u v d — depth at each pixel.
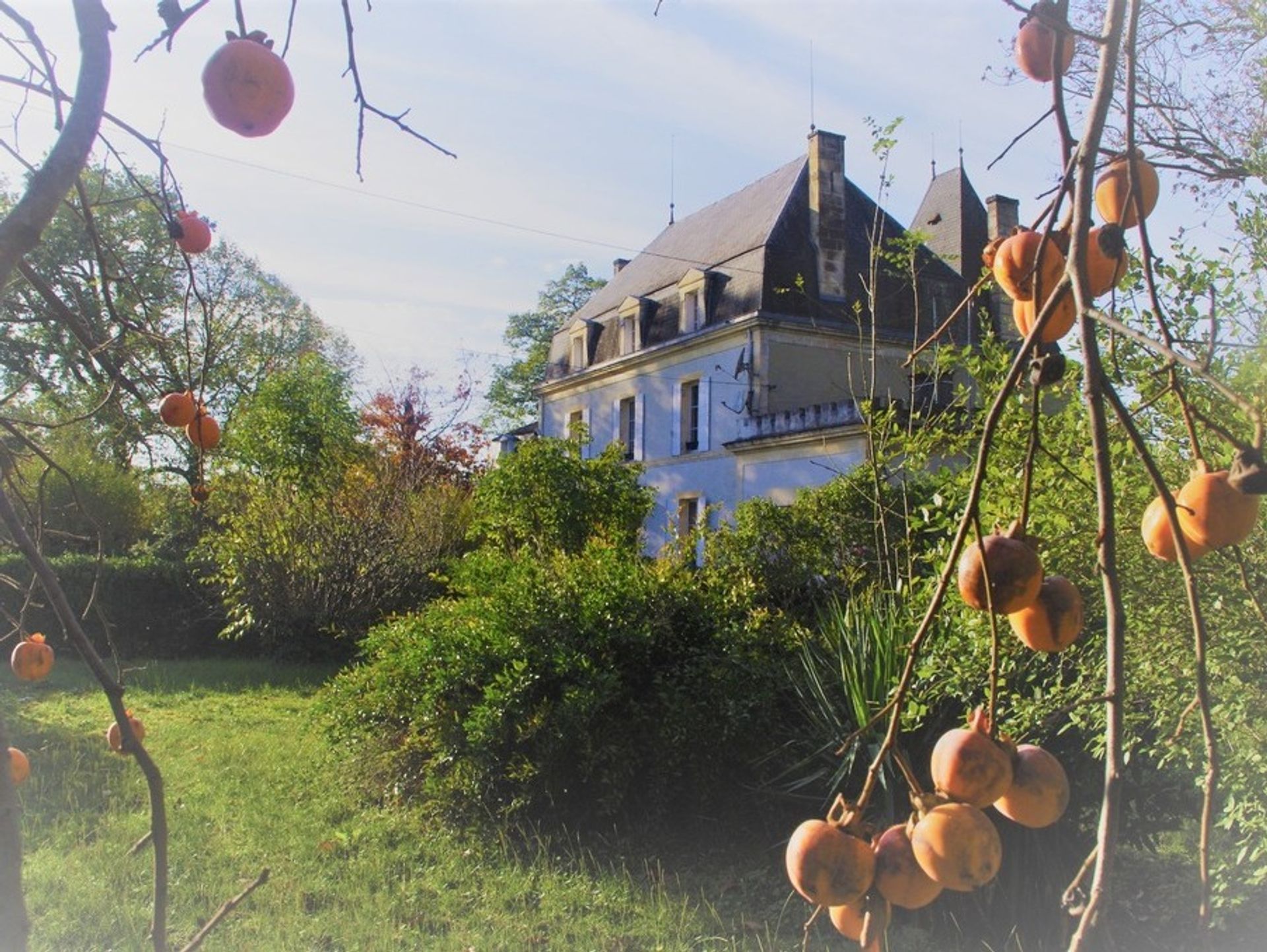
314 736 7.91
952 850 0.95
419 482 14.72
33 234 1.08
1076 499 3.34
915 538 5.37
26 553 1.22
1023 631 1.04
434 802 5.65
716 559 7.86
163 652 13.45
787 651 5.59
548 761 5.30
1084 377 0.87
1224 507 0.97
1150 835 4.84
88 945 4.02
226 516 13.34
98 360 1.97
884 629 4.80
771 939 4.18
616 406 26.97
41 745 7.50
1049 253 1.13
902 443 4.49
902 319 20.80
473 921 4.41
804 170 22.88
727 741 5.35
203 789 6.34
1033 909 4.24
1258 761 3.17
